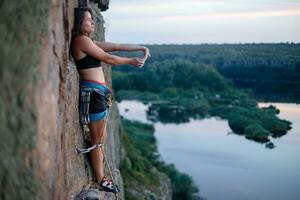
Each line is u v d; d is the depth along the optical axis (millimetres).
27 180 3127
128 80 123188
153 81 122125
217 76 110375
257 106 77438
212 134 66500
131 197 25234
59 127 4270
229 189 41438
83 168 6203
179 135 66250
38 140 3246
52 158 3689
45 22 3594
